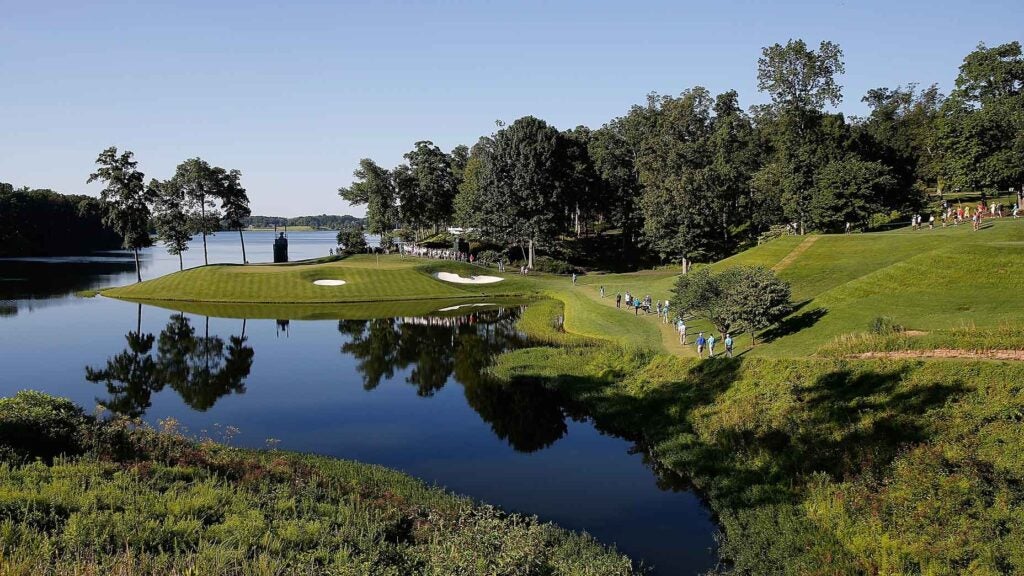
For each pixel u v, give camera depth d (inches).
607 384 1434.5
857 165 2805.1
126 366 1699.1
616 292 2736.2
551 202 3757.4
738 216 3720.5
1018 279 1365.7
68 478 642.2
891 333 1169.4
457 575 513.3
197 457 813.2
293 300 2933.1
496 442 1126.4
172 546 536.1
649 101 4288.9
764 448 938.1
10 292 3257.9
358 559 546.6
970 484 694.5
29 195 6737.2
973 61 2861.7
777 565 673.6
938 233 2119.8
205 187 3895.2
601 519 818.8
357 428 1202.6
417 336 2137.1
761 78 3078.2
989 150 2593.5
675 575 679.7
